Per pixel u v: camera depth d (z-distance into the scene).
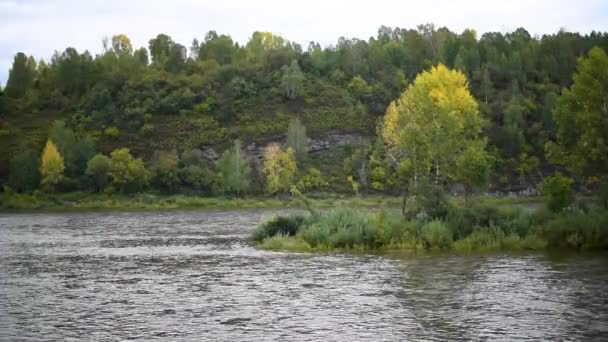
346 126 128.50
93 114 140.00
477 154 39.12
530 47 154.12
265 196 106.75
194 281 24.89
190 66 178.62
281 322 17.27
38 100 158.62
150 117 135.38
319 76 156.12
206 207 95.62
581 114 36.72
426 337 15.32
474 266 27.03
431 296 20.53
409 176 40.00
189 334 16.12
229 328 16.70
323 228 37.59
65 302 20.77
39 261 32.28
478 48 157.50
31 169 107.25
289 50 168.25
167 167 108.44
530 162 102.25
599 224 32.56
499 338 15.09
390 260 29.95
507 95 124.56
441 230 34.53
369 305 19.31
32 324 17.56
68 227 58.59
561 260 28.27
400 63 159.62
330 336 15.62
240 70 158.62
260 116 135.50
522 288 21.55
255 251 35.44
